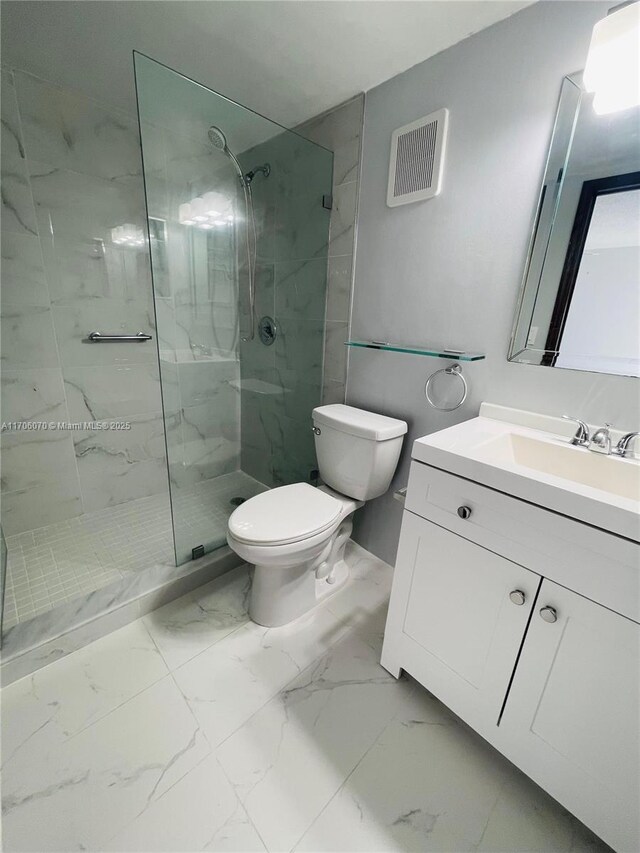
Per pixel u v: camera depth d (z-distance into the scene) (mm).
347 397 1790
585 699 765
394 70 1327
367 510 1826
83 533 1814
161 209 1580
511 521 823
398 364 1550
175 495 1882
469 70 1157
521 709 873
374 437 1410
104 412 1937
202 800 885
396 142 1363
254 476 2242
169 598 1477
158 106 1345
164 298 1687
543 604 796
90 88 1519
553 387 1141
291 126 1716
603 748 754
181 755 972
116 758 958
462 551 930
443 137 1237
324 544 1349
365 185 1515
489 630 905
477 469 866
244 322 2059
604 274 1016
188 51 1270
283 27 1147
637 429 1011
